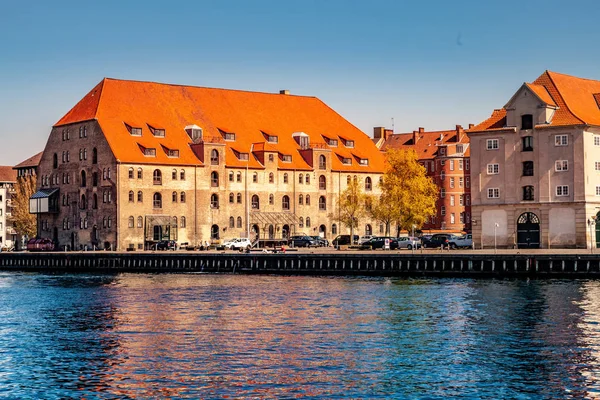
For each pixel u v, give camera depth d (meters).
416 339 70.38
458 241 157.00
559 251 129.25
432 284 108.00
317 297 96.62
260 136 196.50
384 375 59.22
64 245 188.88
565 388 56.16
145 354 65.88
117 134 178.88
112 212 176.38
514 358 63.53
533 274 112.25
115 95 185.00
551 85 145.75
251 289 106.81
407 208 171.75
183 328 76.75
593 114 145.00
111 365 62.56
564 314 80.94
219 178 186.00
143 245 177.25
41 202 192.12
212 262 140.25
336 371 60.25
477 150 146.00
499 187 144.25
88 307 92.06
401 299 93.31
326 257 128.88
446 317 80.62
